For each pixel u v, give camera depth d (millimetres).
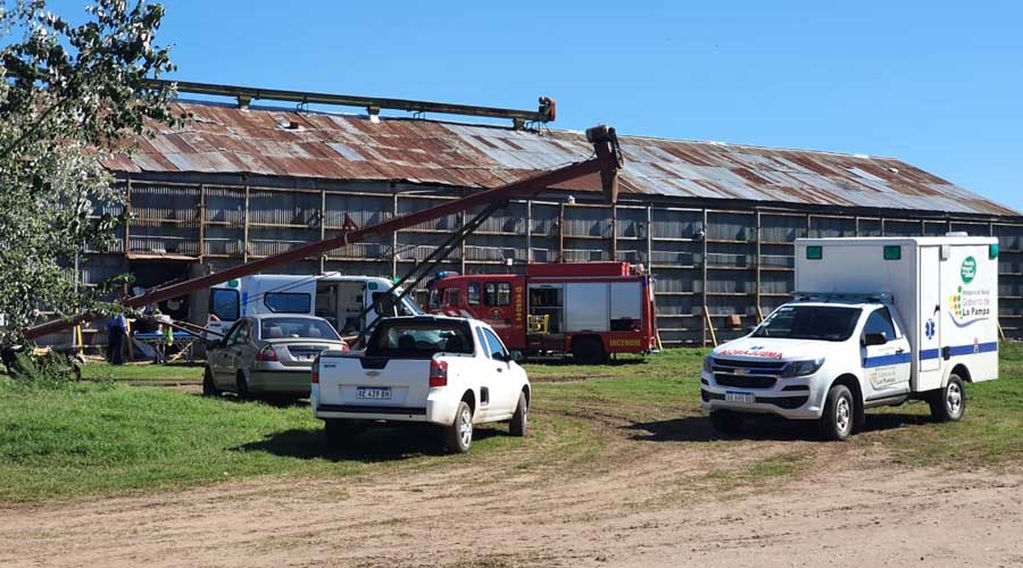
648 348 38062
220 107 48812
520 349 38781
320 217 42250
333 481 12414
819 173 59688
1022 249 59312
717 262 50750
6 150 12406
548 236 46688
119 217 13477
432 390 14242
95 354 37344
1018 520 10109
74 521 10023
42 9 12055
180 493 11523
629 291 38188
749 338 17656
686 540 9156
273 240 41438
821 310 17719
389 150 47875
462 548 8828
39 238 13047
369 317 36656
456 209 28516
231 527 9766
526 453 14875
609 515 10406
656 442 16172
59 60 12102
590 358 38344
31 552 8688
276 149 44594
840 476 12961
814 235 53344
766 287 52031
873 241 18312
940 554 8617
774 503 11078
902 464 13969
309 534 9445
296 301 36594
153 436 14297
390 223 28625
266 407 18016
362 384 14352
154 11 12211
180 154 41188
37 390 18109
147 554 8617
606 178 27359
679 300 49688
